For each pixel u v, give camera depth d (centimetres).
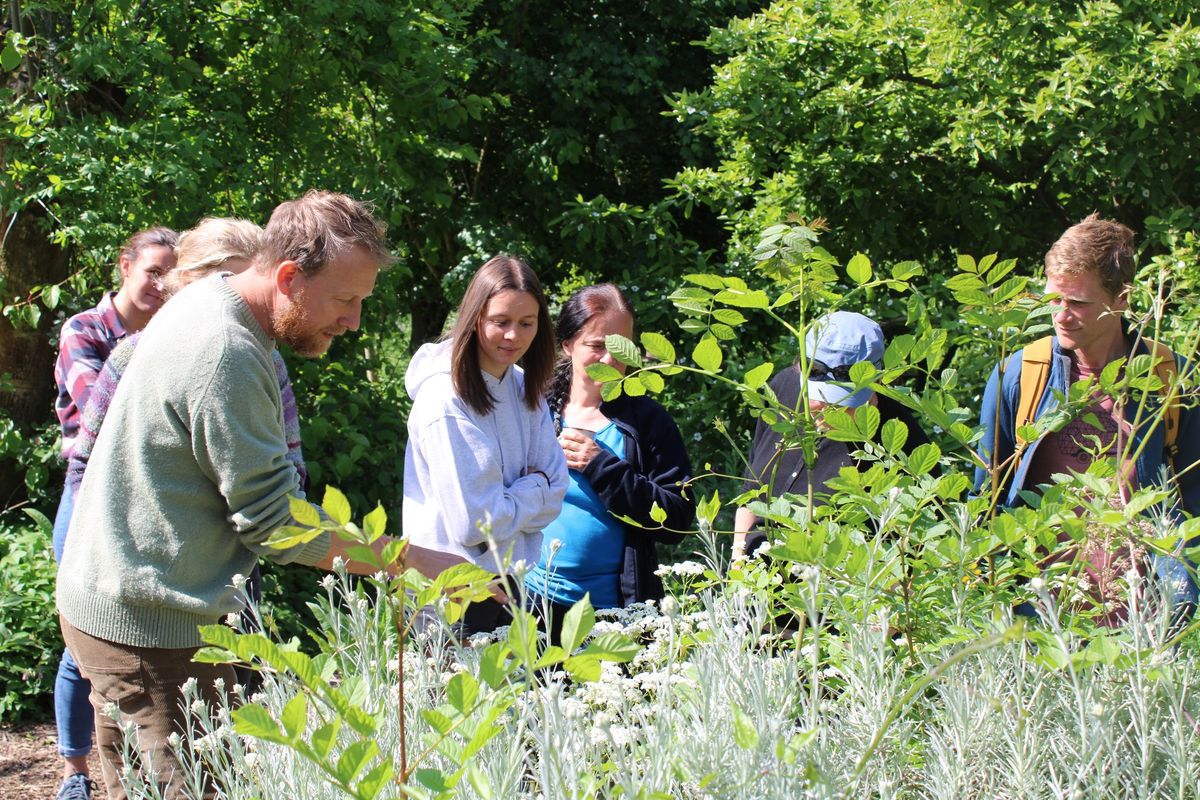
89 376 367
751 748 150
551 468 310
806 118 754
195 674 232
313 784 172
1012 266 222
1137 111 639
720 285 207
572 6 997
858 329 307
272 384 225
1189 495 273
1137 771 164
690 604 235
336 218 224
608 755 173
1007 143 682
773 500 211
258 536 221
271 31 666
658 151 1017
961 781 167
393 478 686
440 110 764
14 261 619
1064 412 221
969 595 203
